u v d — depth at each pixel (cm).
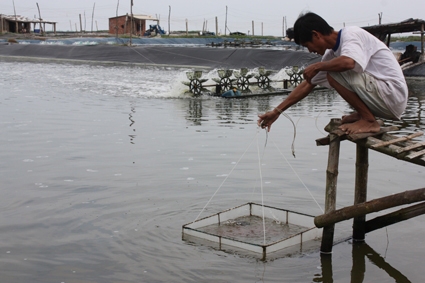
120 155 1057
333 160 583
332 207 591
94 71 3419
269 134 1298
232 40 6338
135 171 938
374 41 550
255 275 562
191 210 746
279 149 1120
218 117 1580
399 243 656
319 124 1464
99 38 6172
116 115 1573
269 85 2516
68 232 672
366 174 636
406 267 592
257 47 4675
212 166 974
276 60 3603
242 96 2202
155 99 2019
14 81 2591
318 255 612
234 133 1302
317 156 1058
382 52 550
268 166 976
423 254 625
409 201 511
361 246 645
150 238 653
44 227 686
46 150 1096
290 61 3512
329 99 2112
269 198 797
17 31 7631
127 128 1357
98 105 1792
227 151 1096
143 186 851
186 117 1568
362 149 628
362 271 580
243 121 1503
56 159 1021
